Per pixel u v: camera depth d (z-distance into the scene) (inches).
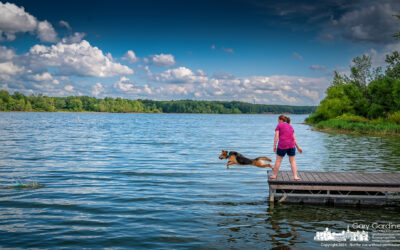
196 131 1825.8
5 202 345.1
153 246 235.3
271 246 236.4
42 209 323.0
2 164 593.9
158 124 2829.7
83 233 259.3
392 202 368.8
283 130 365.1
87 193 388.5
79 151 806.5
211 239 249.3
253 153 818.8
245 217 306.3
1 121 2854.3
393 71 2337.6
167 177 494.3
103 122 3122.5
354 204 364.2
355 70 2652.6
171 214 311.6
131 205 340.8
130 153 780.0
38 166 577.6
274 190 366.6
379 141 1180.5
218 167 588.4
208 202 357.1
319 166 602.2
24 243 237.9
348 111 2600.9
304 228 277.6
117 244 238.5
